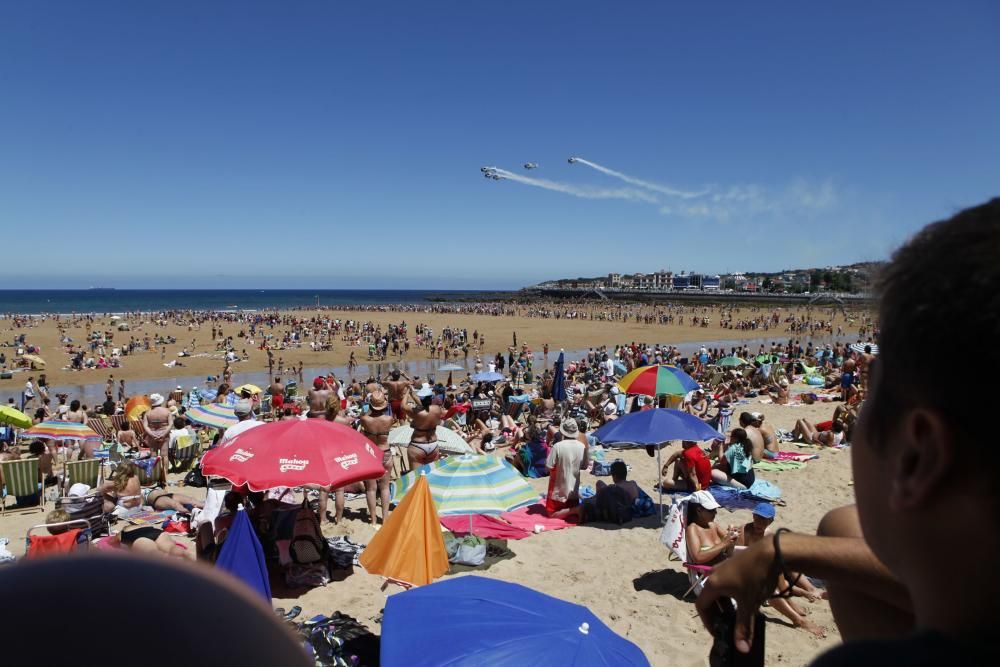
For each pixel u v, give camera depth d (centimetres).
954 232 65
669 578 692
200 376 3781
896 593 102
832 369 2684
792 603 583
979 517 60
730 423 1684
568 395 2177
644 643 556
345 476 632
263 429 670
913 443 64
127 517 887
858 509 76
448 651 359
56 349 4825
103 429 1587
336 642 507
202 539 679
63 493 1079
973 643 60
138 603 43
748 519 872
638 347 4309
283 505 749
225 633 45
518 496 799
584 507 903
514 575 707
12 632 39
